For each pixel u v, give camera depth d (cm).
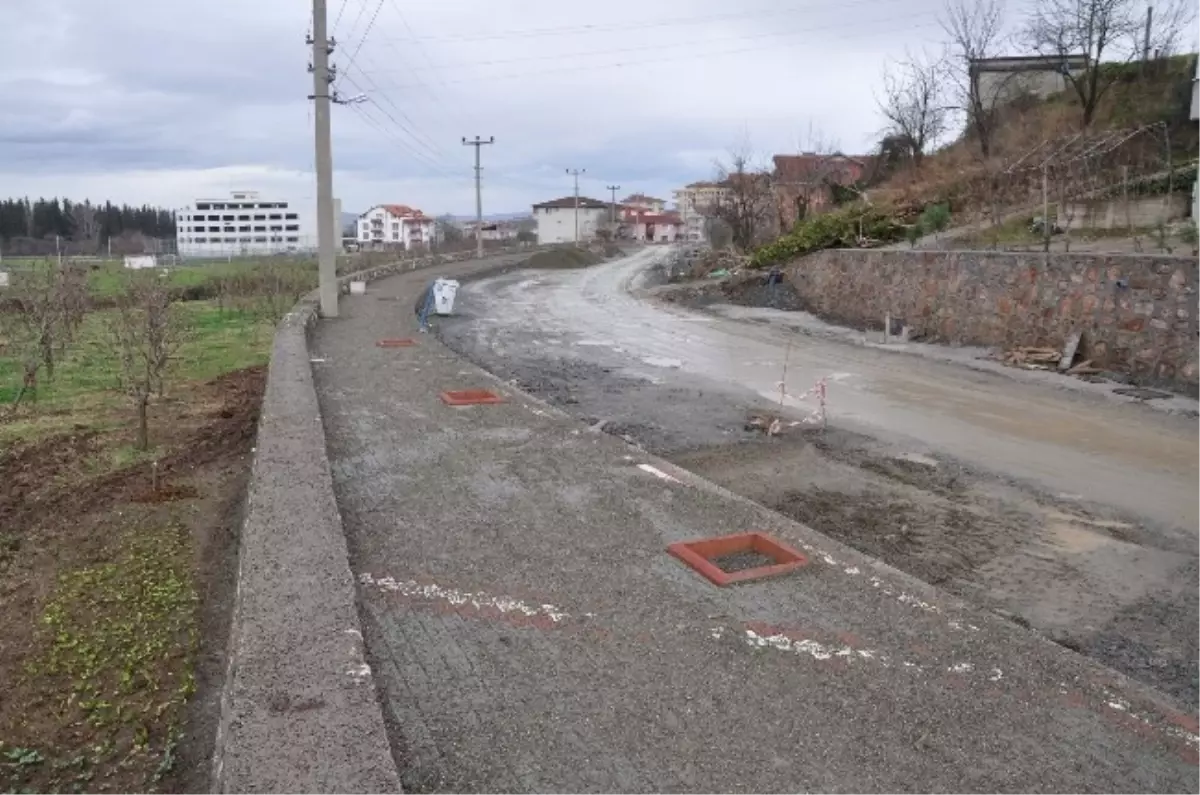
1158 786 286
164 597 505
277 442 646
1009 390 1221
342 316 1811
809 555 479
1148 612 514
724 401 1151
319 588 373
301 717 272
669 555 475
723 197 4825
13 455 850
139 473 784
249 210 9538
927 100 3834
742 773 282
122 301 1564
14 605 510
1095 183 2244
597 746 295
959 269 1700
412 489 590
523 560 463
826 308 2233
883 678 347
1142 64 2988
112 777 342
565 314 2350
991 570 575
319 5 1738
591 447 713
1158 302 1252
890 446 905
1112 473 809
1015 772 290
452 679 338
